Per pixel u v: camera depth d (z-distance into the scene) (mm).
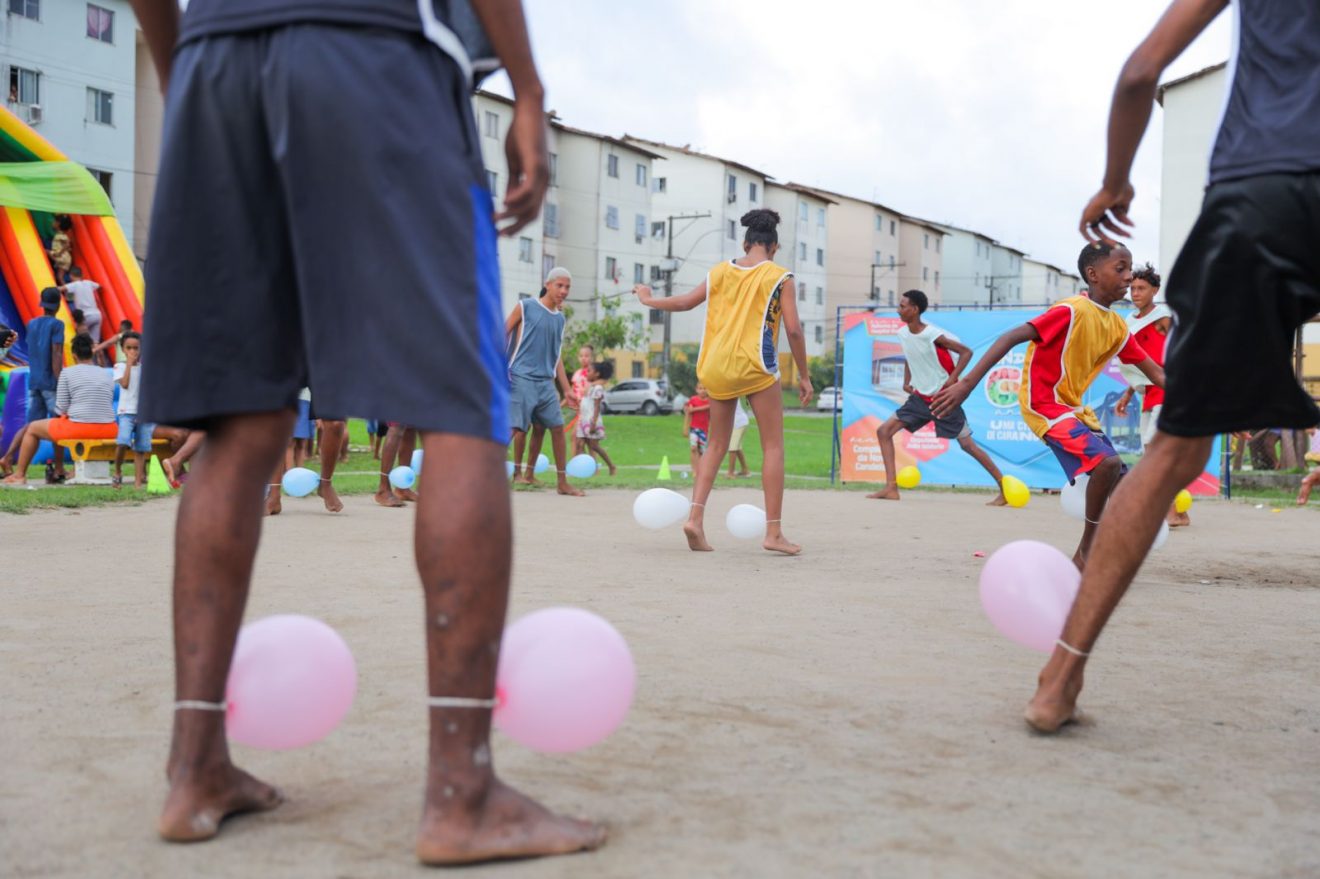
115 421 11586
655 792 2104
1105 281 5457
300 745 2113
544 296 10648
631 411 51969
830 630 3861
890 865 1752
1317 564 6270
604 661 2031
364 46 1778
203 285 1866
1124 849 1842
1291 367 2338
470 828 1744
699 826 1922
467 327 1790
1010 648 3592
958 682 3086
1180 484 2500
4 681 2904
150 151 41812
